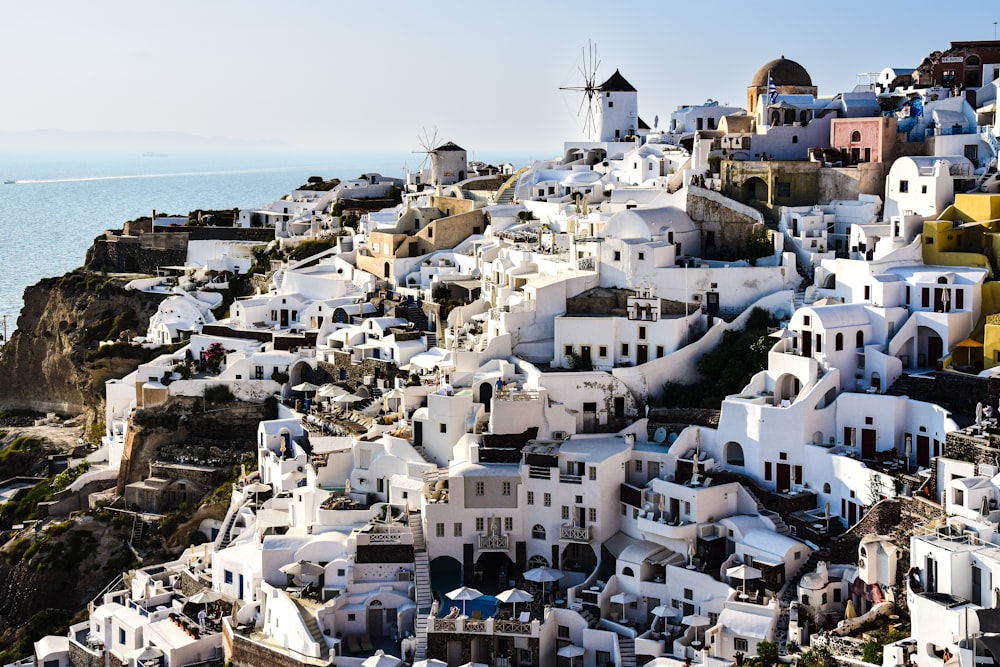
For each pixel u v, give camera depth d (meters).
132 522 157.38
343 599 118.75
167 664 120.88
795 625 102.38
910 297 127.94
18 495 181.50
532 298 142.88
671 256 144.38
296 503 134.62
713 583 111.56
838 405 120.31
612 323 137.25
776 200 151.75
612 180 184.38
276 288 193.25
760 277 140.38
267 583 122.12
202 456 162.75
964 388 116.56
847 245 145.62
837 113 162.00
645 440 129.25
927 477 107.00
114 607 134.00
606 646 112.62
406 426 139.00
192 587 133.62
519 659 113.00
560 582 122.62
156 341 194.00
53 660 135.38
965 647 83.56
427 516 124.94
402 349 155.38
